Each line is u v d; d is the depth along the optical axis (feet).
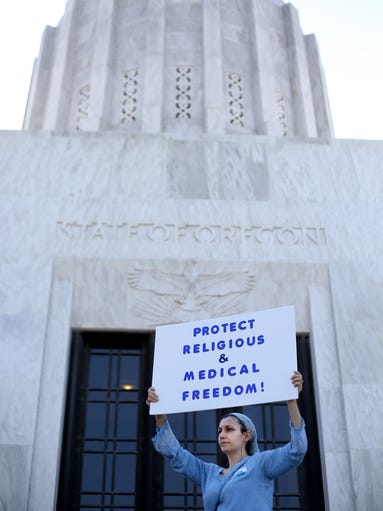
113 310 31.68
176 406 17.81
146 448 29.50
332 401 29.60
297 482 29.07
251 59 52.16
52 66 53.93
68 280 32.09
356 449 28.17
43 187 34.45
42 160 35.24
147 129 45.96
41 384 29.22
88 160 35.37
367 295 32.19
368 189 35.35
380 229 34.17
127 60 50.90
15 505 26.37
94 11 54.85
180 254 32.91
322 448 28.84
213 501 15.58
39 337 30.19
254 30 52.95
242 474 15.52
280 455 15.67
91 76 49.80
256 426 30.45
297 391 16.70
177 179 35.04
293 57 54.29
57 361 29.86
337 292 32.22
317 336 31.24
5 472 26.96
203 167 35.55
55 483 27.25
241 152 36.19
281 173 35.63
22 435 27.73
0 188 34.24
